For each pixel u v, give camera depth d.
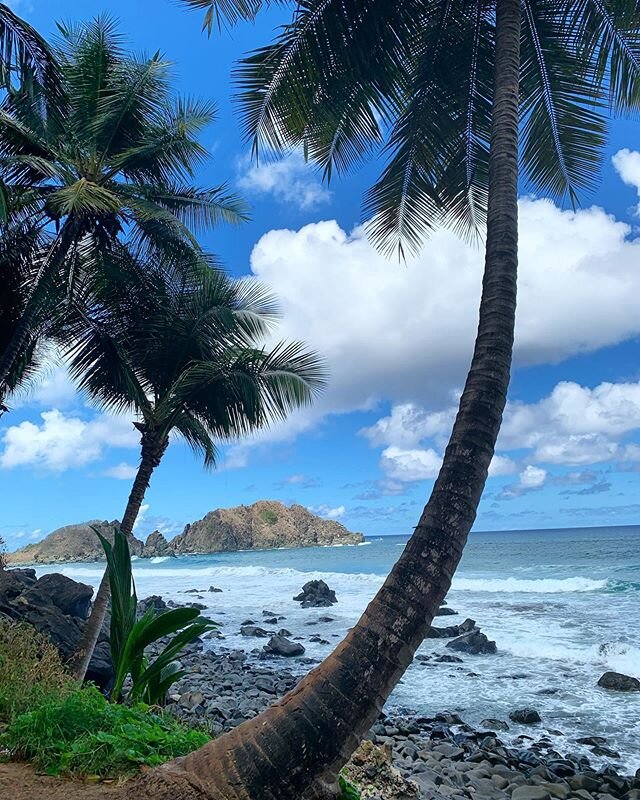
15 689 4.71
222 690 12.92
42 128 11.45
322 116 7.29
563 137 7.70
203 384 11.33
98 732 3.85
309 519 155.38
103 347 11.71
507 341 4.02
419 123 7.44
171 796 2.88
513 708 11.49
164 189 12.84
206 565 86.19
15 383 13.66
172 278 12.09
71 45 12.12
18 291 12.36
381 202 7.95
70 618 11.26
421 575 3.35
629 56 7.11
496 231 4.46
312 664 16.05
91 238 12.21
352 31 6.47
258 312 12.35
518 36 5.47
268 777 2.89
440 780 7.34
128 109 12.24
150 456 11.40
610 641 16.69
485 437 3.71
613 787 7.65
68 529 136.00
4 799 3.15
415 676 14.13
